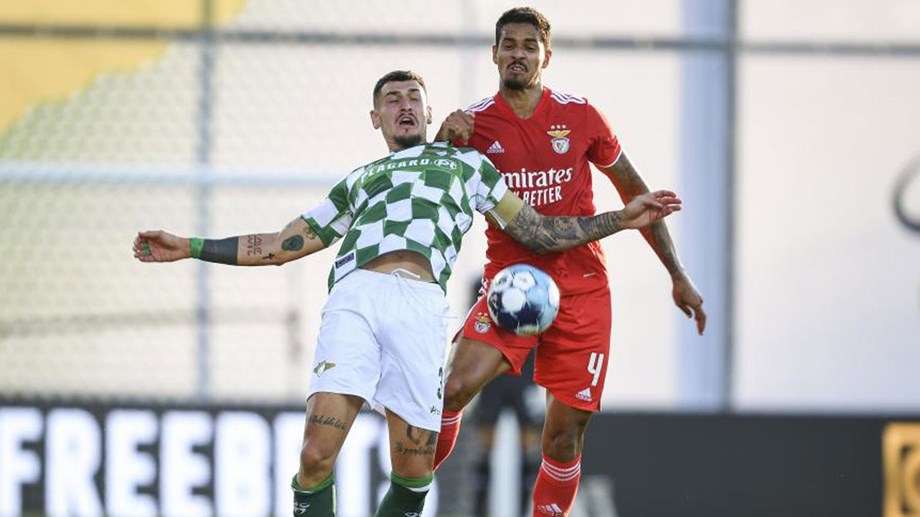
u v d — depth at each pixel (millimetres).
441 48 39688
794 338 39719
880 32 39906
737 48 39625
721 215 39594
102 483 38062
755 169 39750
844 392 39781
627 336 39375
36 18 40156
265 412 38156
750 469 38688
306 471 22562
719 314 39500
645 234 25672
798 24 39844
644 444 38562
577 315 24578
